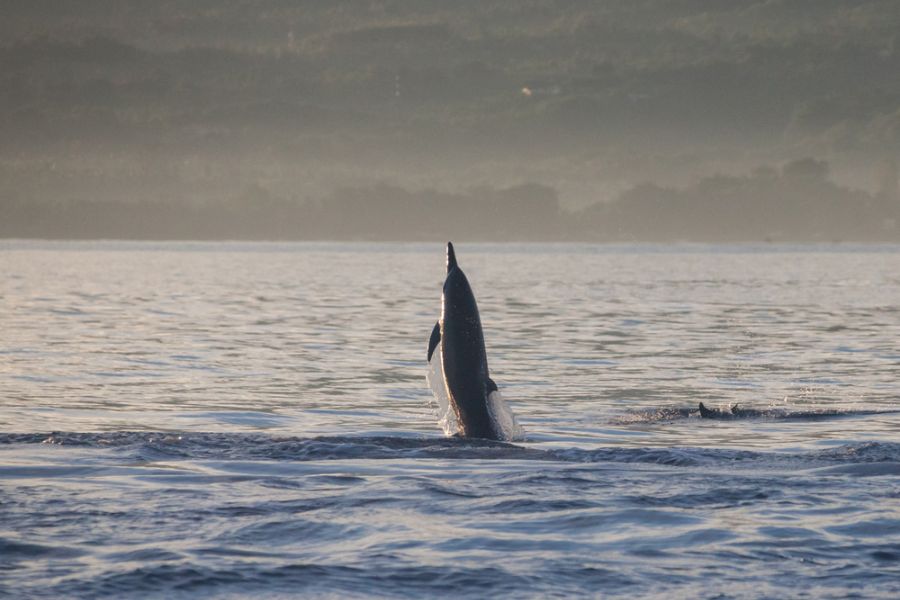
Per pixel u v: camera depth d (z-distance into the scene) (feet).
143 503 130.52
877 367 336.29
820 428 214.28
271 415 233.96
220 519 123.13
